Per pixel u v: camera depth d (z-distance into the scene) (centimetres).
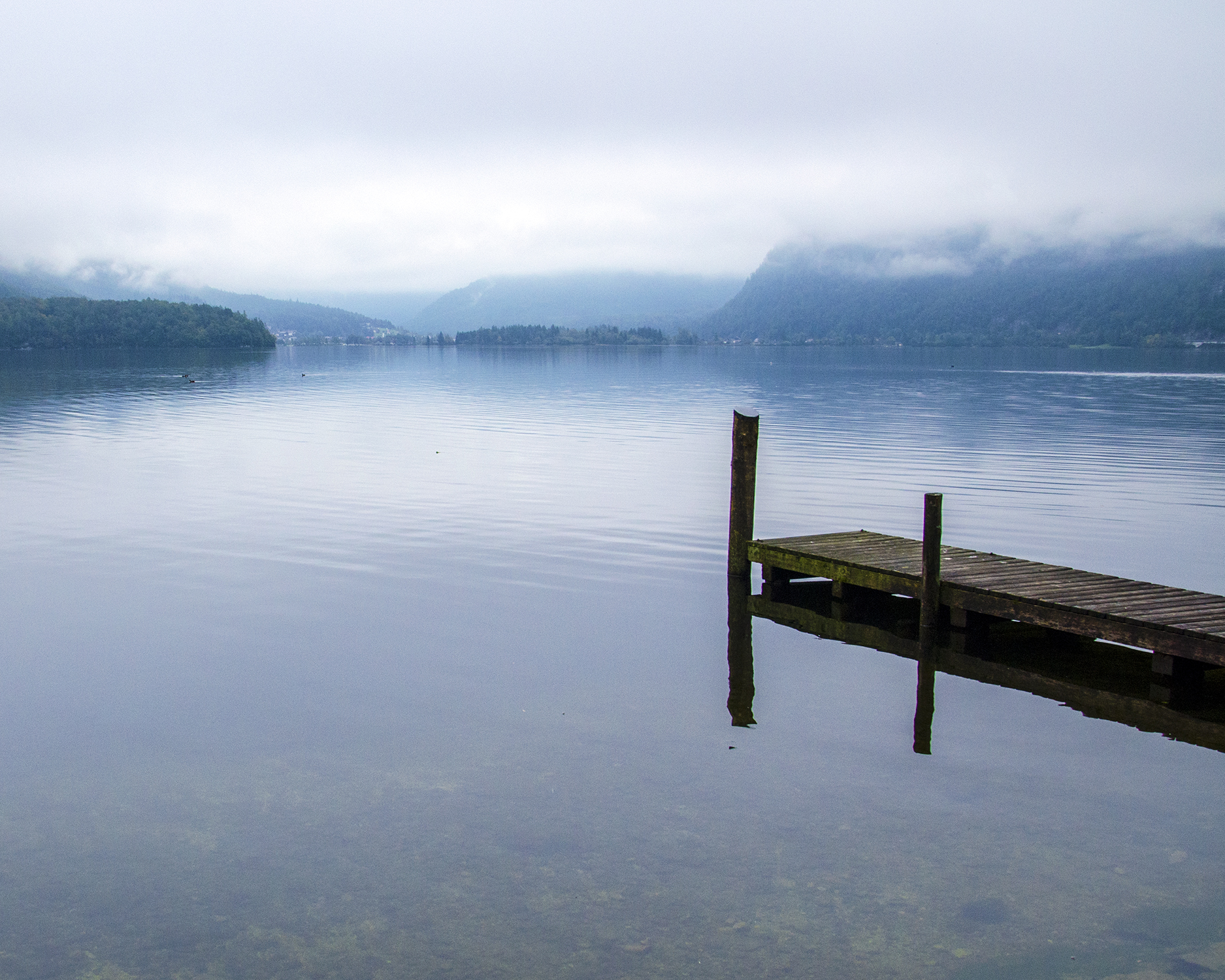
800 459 2031
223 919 598
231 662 907
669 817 682
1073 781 725
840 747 768
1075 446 2269
